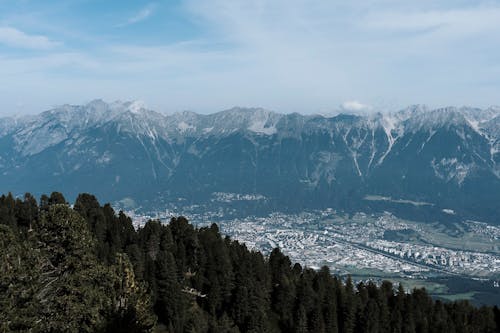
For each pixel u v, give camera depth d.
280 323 113.00
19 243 62.31
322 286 122.75
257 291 107.50
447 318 124.88
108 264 98.44
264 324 103.31
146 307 66.25
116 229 122.00
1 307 48.88
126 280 65.56
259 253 130.12
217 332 96.19
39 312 53.00
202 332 98.62
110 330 56.00
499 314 131.25
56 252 58.78
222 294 109.31
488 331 123.44
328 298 117.75
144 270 103.25
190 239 124.62
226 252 122.00
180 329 97.44
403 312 123.44
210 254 117.44
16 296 50.66
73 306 54.12
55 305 54.06
